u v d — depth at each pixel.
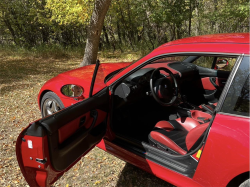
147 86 2.91
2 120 4.11
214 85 3.22
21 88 5.97
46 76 7.32
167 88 2.55
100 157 2.99
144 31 12.70
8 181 2.62
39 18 13.10
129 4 12.01
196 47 1.86
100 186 2.51
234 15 8.62
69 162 1.97
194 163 1.88
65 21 10.49
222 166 1.62
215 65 3.15
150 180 2.58
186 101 3.09
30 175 1.85
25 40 15.73
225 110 1.64
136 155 2.32
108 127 2.55
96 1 7.53
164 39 11.38
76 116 2.00
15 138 3.50
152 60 2.18
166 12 8.68
